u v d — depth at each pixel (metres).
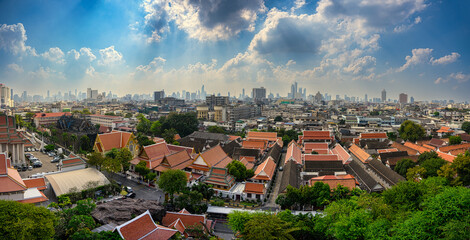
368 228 51.19
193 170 106.75
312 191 80.25
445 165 85.12
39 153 136.75
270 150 144.62
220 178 95.25
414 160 118.75
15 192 70.25
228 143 153.50
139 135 144.12
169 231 56.50
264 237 51.66
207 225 66.25
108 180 90.44
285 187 89.12
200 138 173.50
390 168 118.25
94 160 94.81
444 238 41.09
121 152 107.50
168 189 79.62
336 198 78.56
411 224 46.22
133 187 96.50
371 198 66.25
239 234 61.59
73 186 82.00
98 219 60.41
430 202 49.53
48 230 47.94
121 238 49.91
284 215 63.16
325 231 58.22
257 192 88.00
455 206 45.00
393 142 159.50
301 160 128.62
